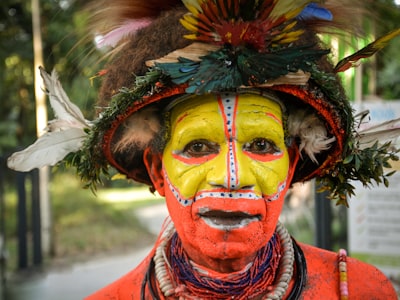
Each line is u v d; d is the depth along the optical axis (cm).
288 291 138
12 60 908
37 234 530
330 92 123
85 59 162
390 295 144
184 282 137
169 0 138
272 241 140
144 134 135
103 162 146
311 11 136
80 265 540
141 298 143
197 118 123
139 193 1202
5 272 476
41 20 686
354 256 305
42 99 568
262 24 116
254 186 121
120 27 145
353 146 133
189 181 123
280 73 114
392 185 293
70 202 832
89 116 160
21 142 946
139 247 635
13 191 800
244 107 123
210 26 118
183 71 116
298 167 150
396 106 264
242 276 133
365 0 143
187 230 125
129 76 133
